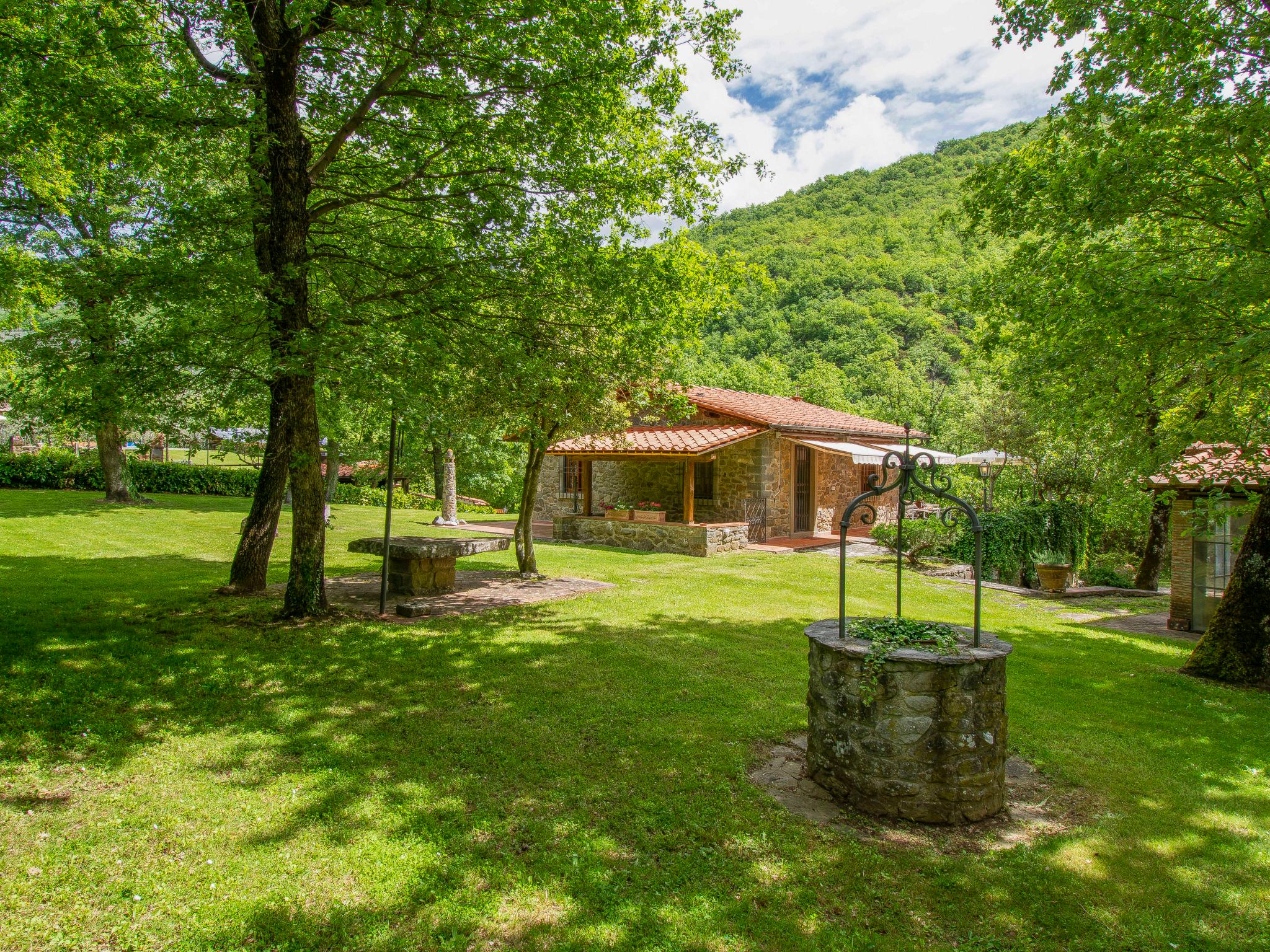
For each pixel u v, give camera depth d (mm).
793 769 4996
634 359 9234
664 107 9094
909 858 3877
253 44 7223
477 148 8336
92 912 3174
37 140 7730
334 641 7512
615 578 13000
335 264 8820
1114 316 7047
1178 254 7832
